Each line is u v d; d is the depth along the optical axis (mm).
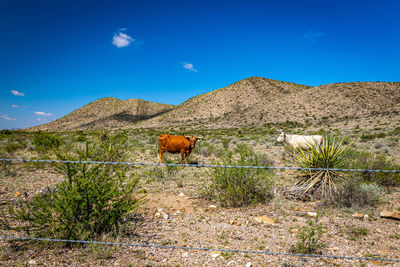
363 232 4500
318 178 6602
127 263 3506
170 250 3896
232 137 35719
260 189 6520
